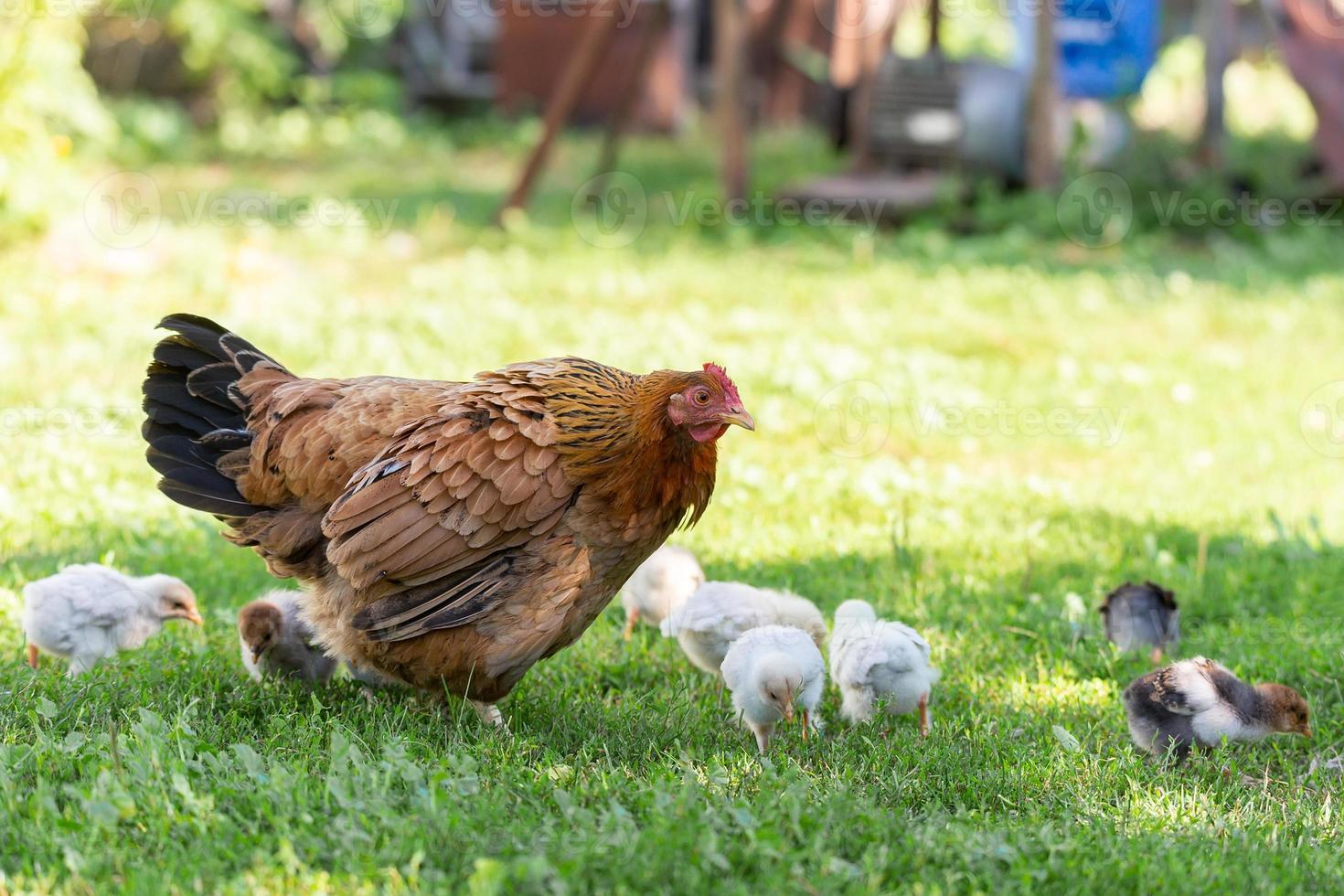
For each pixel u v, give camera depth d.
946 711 6.43
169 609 6.63
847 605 6.69
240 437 5.89
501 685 5.70
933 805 5.14
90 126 16.70
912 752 5.70
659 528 5.68
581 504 5.50
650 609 7.23
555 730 5.81
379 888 4.14
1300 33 19.56
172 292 13.96
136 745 5.01
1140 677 6.14
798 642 5.91
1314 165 19.66
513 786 4.94
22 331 12.30
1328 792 5.64
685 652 6.75
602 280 15.48
